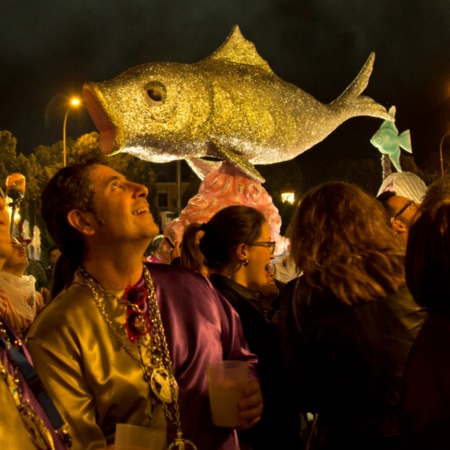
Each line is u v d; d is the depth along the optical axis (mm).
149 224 2490
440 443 1870
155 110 7559
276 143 8500
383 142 11438
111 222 2455
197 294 2615
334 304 2461
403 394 2006
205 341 2527
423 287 2035
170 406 2400
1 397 1650
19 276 4086
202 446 2432
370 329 2406
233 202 8242
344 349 2424
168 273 2643
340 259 2533
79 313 2375
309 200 2717
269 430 3123
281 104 8547
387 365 2387
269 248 3559
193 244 4102
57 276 2898
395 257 2512
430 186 3930
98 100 7266
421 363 1951
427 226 2039
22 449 1625
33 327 2381
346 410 2434
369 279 2441
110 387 2311
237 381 2393
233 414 2393
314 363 2535
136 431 1956
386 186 6742
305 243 2635
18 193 8602
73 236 2527
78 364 2309
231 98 8102
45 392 1845
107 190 2486
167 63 7871
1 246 2020
